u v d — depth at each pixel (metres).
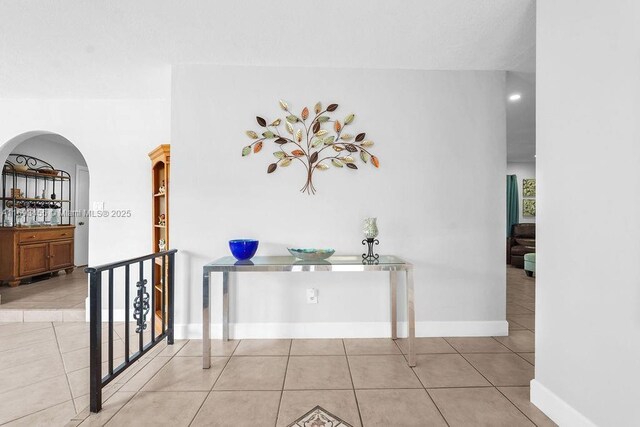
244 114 2.54
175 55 2.38
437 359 2.20
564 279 1.49
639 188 1.16
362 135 2.56
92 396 1.61
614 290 1.25
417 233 2.58
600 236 1.31
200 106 2.53
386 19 1.97
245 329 2.54
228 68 2.54
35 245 4.46
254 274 2.55
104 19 1.94
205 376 1.97
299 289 2.56
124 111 3.17
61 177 5.29
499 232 2.61
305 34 2.13
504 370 2.05
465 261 2.60
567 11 1.46
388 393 1.79
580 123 1.40
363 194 2.57
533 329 2.77
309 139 2.57
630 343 1.19
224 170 2.53
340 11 1.89
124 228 3.15
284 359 2.20
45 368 2.13
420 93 2.60
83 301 3.42
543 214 1.62
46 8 1.83
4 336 2.71
